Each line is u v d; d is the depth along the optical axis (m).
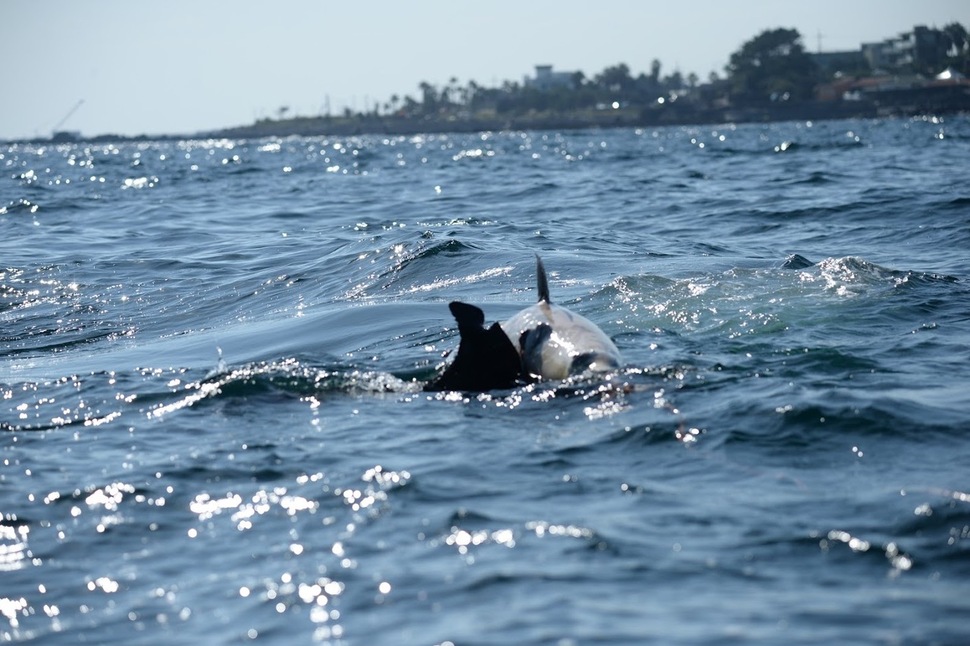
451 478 27.45
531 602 20.36
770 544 22.69
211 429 33.00
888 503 24.69
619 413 32.47
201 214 107.50
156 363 44.41
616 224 86.00
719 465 27.88
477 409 33.97
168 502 26.80
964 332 42.69
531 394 34.97
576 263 60.50
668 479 27.00
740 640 18.64
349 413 34.16
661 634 18.94
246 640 19.75
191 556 23.59
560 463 28.45
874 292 48.44
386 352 42.78
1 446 32.28
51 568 23.33
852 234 75.12
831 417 30.86
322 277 62.81
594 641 18.75
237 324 52.78
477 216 95.25
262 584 21.92
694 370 36.56
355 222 94.00
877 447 28.83
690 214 91.81
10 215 110.50
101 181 182.38
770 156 196.38
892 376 36.22
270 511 25.88
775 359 38.41
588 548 22.73
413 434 31.53
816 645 18.39
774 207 92.19
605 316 46.31
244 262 70.75
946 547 22.25
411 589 21.22
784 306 46.34
